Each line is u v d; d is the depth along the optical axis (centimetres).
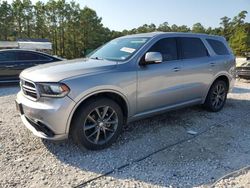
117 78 388
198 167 341
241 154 379
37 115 354
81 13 6244
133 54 425
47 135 361
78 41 6334
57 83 346
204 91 541
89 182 307
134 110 421
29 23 6197
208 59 539
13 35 6116
